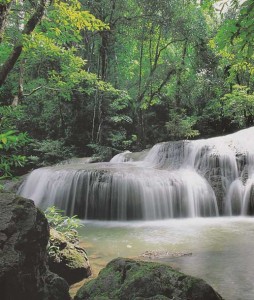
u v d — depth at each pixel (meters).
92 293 3.39
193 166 14.07
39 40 7.46
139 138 22.22
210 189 12.73
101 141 21.97
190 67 23.81
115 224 10.73
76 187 12.55
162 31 22.25
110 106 21.95
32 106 21.92
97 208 12.12
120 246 7.34
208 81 22.92
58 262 4.80
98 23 8.26
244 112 20.62
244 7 3.13
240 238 7.89
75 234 6.62
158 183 12.12
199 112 24.61
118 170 12.82
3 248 3.27
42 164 19.75
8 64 6.87
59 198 12.83
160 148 15.73
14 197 3.65
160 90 24.17
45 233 3.73
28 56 8.86
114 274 3.47
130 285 3.20
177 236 8.34
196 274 5.30
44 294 3.61
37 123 22.50
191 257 6.27
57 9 7.43
